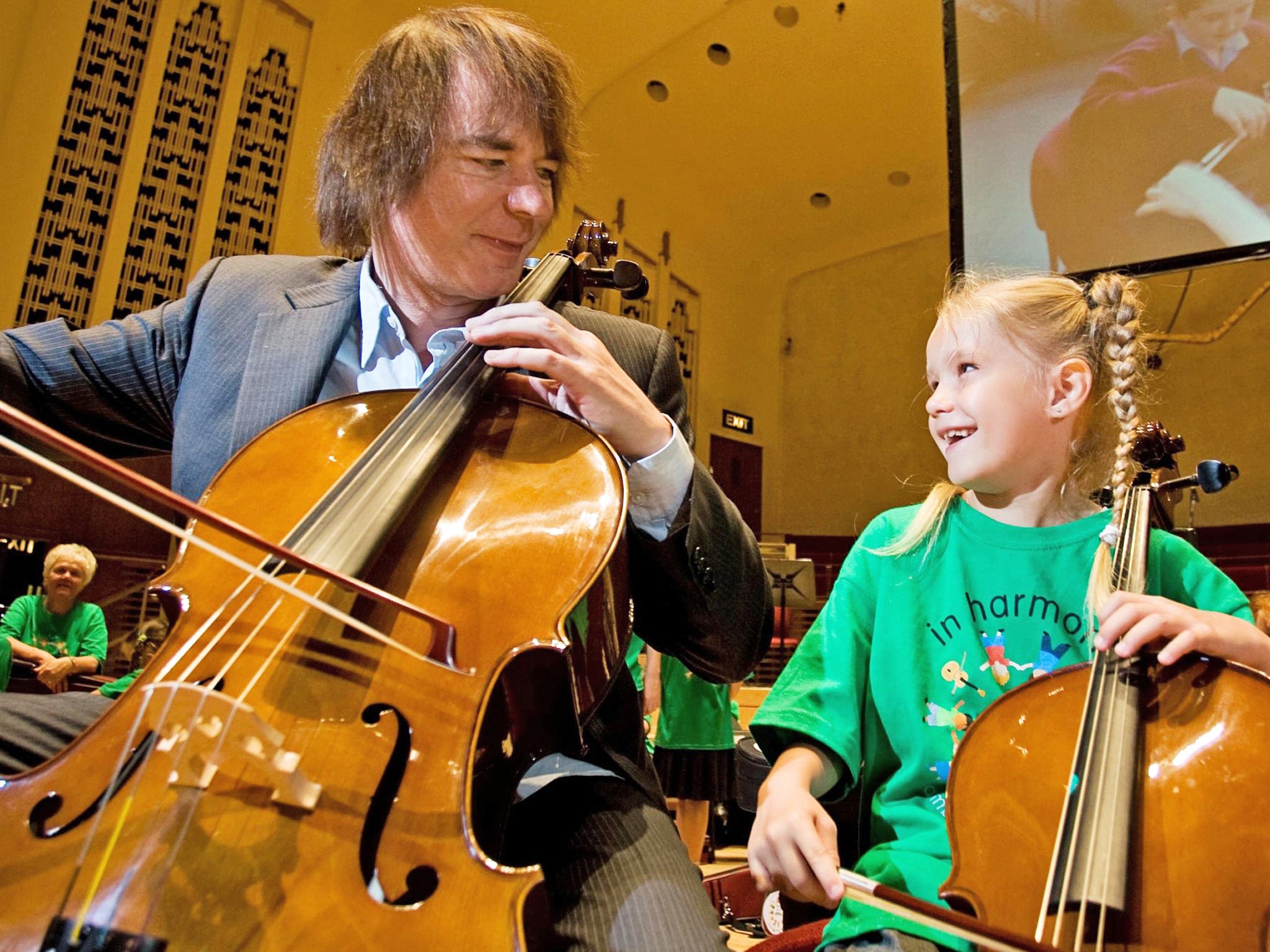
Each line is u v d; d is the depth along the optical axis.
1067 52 4.22
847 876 0.68
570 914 0.67
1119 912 0.64
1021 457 1.06
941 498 1.13
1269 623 1.73
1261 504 5.91
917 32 6.17
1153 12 4.05
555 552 0.68
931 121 6.91
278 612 0.63
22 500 3.00
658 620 0.95
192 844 0.48
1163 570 1.04
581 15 5.92
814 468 8.30
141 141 4.39
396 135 0.94
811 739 0.97
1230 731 0.72
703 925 0.65
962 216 4.27
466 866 0.50
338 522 0.67
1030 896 0.68
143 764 0.50
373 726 0.56
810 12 6.11
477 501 0.74
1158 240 3.83
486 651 0.62
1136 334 1.11
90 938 0.43
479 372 0.86
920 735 0.98
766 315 8.62
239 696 0.56
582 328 1.04
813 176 7.59
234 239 4.69
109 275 4.25
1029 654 0.98
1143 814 0.69
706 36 6.31
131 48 4.43
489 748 0.62
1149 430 1.12
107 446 1.08
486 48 0.96
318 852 0.49
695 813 3.10
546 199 0.96
